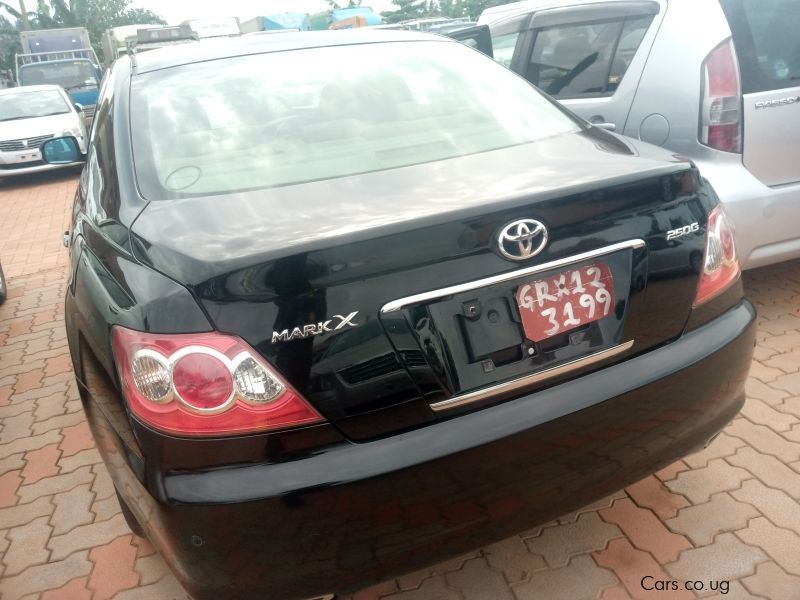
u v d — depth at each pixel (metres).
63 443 3.24
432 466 1.61
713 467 2.56
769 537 2.22
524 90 2.64
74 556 2.49
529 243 1.66
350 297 1.54
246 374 1.51
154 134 2.24
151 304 1.57
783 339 3.36
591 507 2.43
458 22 23.34
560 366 1.75
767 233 3.25
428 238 1.58
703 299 1.96
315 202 1.82
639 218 1.82
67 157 3.10
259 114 2.32
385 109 2.39
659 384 1.84
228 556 1.59
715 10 3.28
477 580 2.19
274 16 20.84
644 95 3.53
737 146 3.22
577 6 4.04
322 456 1.57
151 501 1.63
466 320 1.65
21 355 4.32
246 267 1.49
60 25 52.62
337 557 1.62
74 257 2.31
